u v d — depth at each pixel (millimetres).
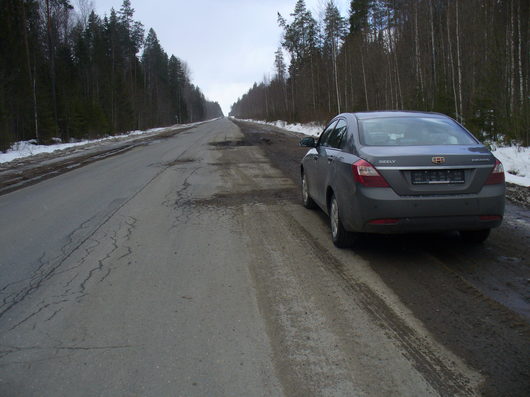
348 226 4559
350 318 3322
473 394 2377
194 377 2625
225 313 3477
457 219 4195
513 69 15453
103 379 2629
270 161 14180
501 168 4336
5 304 3791
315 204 7004
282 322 3295
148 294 3902
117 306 3674
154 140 28578
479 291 3723
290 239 5430
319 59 49344
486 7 20000
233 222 6355
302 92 53000
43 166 15398
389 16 31859
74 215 7184
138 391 2500
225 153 17234
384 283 3973
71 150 22812
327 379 2564
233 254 4922
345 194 4527
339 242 4930
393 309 3449
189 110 142375
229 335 3125
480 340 2936
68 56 46656
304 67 54031
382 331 3107
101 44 53938
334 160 5023
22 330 3295
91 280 4289
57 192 9609
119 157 17219
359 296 3713
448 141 4684
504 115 13750
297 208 7211
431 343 2924
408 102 26281
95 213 7262
